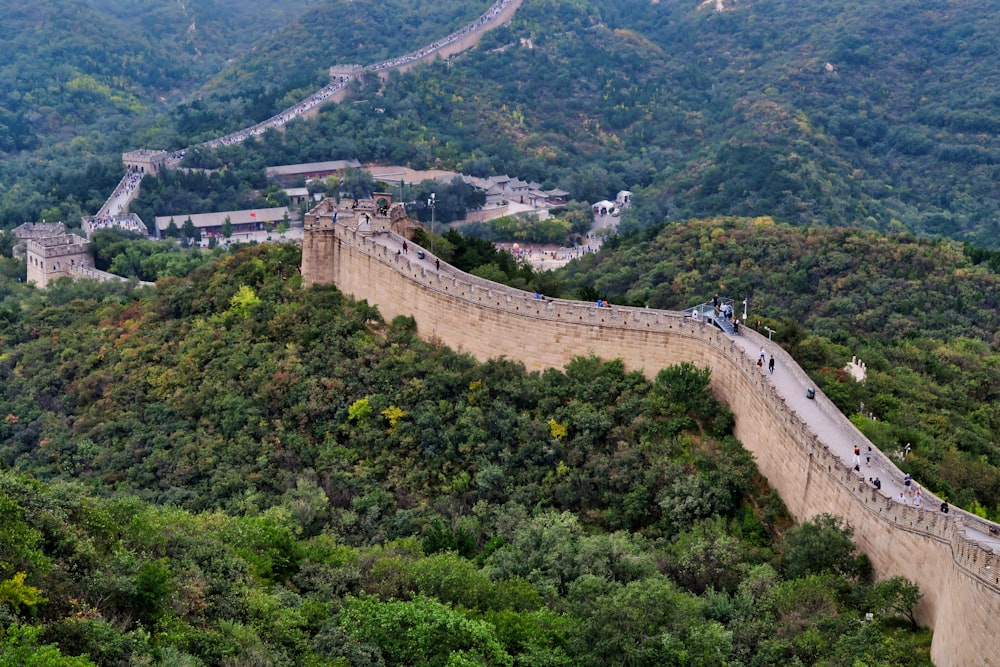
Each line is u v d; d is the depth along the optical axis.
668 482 125.62
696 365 140.62
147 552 98.69
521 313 151.12
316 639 95.75
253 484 144.25
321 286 179.75
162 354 178.62
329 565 111.50
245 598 96.94
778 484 119.69
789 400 125.56
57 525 92.50
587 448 136.25
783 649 92.38
